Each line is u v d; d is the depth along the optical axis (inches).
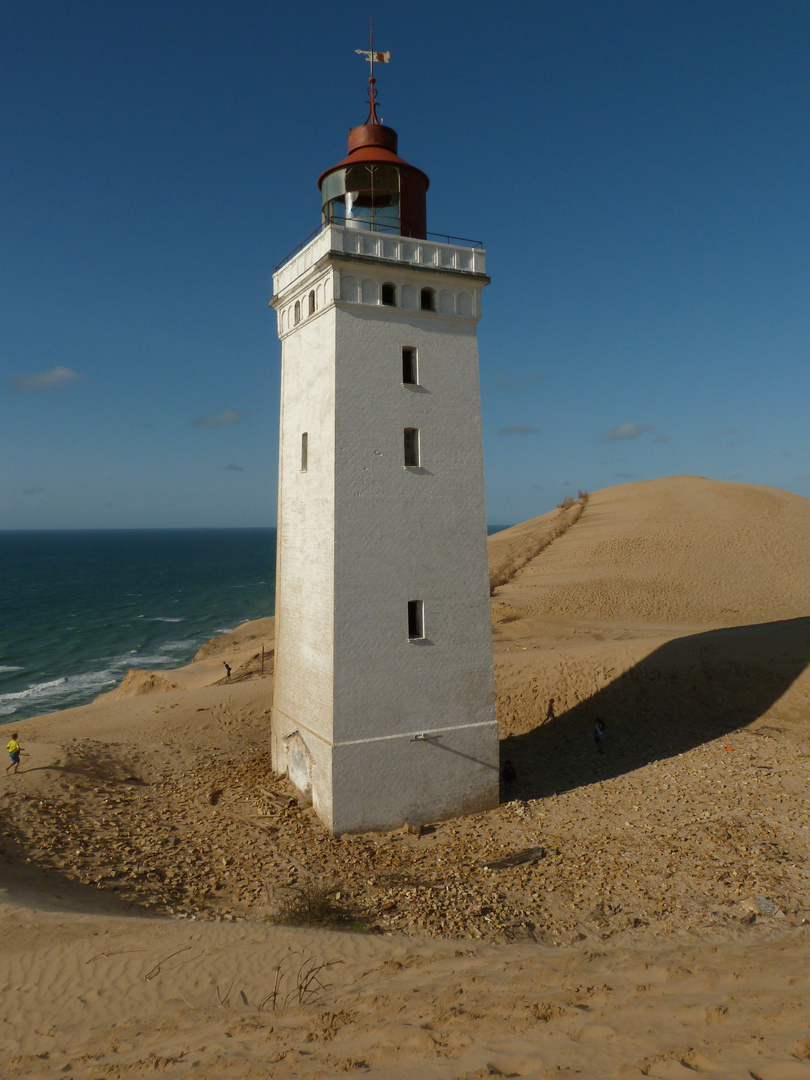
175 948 503.2
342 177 846.5
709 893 610.9
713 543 2514.8
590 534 2785.4
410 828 781.9
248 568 7869.1
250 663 1758.1
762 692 1130.0
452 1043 316.2
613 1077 256.4
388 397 808.9
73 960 486.0
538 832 771.4
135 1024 410.6
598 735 1042.7
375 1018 368.2
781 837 708.7
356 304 791.7
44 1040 400.2
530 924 576.7
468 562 848.3
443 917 585.3
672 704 1150.3
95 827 775.1
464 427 855.1
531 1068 277.1
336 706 768.9
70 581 6397.6
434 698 821.2
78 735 1144.8
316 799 807.7
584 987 364.8
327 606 781.9
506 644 1585.9
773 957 384.2
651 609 1979.6
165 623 3885.3
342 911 601.6
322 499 800.9
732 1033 280.5
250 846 744.3
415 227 868.6
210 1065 333.4
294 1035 360.2
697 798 831.1
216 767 999.6
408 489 814.5
